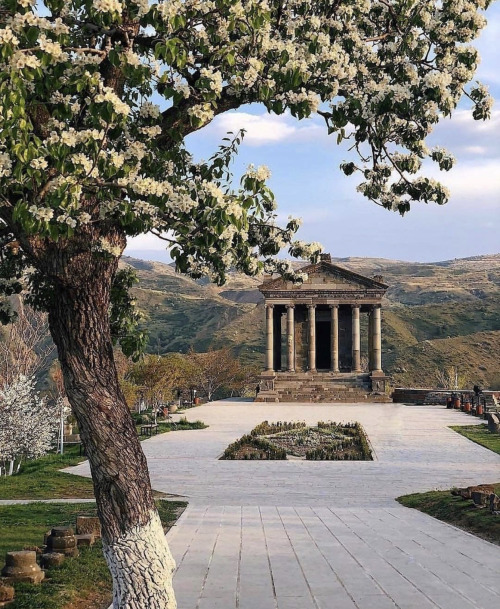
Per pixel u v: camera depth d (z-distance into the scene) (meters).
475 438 46.22
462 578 14.41
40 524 20.67
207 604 12.65
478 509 21.86
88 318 10.01
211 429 53.66
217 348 179.38
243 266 11.80
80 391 9.92
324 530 19.84
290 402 85.19
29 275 14.31
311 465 35.53
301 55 10.38
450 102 10.70
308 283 88.12
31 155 8.39
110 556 9.85
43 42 8.27
